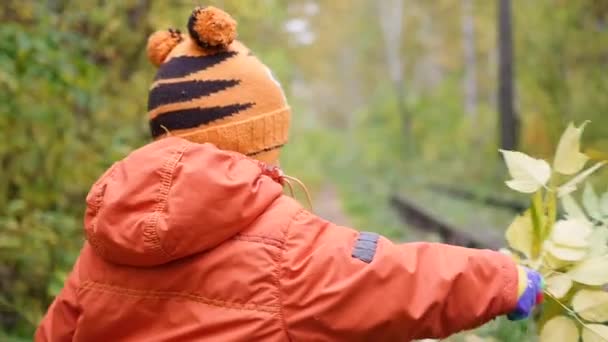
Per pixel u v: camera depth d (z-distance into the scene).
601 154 2.04
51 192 5.16
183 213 1.73
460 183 21.80
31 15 4.96
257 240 1.78
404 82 44.31
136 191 1.78
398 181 26.73
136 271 1.87
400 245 1.76
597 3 14.61
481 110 26.88
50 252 4.64
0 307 4.49
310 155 39.56
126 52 6.41
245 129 1.96
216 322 1.75
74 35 5.07
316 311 1.69
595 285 1.86
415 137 35.72
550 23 15.01
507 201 12.12
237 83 1.97
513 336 2.40
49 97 4.86
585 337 1.86
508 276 1.69
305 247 1.76
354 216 17.88
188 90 1.96
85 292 1.95
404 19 43.06
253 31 10.99
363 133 47.12
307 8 25.47
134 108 6.41
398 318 1.67
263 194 1.81
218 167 1.78
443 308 1.68
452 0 36.38
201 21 1.95
